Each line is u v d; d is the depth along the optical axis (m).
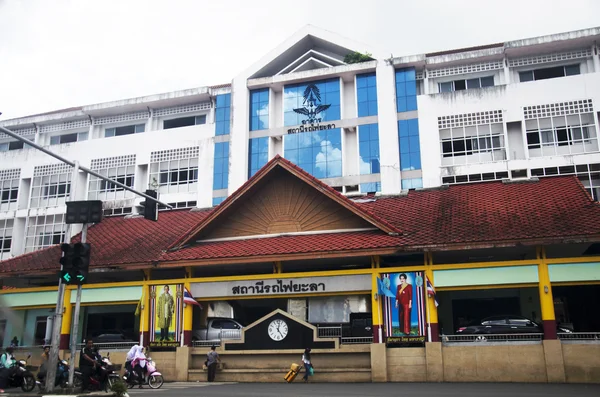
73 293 24.22
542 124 40.38
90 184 50.16
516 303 25.97
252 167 45.53
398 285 20.25
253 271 25.17
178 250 23.33
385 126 42.88
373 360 19.80
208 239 24.02
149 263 22.81
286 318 21.19
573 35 40.31
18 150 52.88
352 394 15.26
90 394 15.83
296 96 46.16
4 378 18.50
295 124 45.53
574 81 40.22
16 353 23.72
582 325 26.56
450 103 42.34
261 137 46.03
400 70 44.19
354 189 42.69
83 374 17.31
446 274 19.84
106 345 23.83
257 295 21.69
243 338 21.50
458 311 26.53
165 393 16.36
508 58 42.56
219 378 21.34
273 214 23.45
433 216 22.16
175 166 48.19
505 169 40.00
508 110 41.12
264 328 21.36
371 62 44.28
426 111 42.69
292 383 19.94
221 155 46.78
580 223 18.98
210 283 22.39
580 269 18.67
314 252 20.75
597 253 24.05
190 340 22.34
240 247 22.41
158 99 49.66
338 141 44.06
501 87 41.59
